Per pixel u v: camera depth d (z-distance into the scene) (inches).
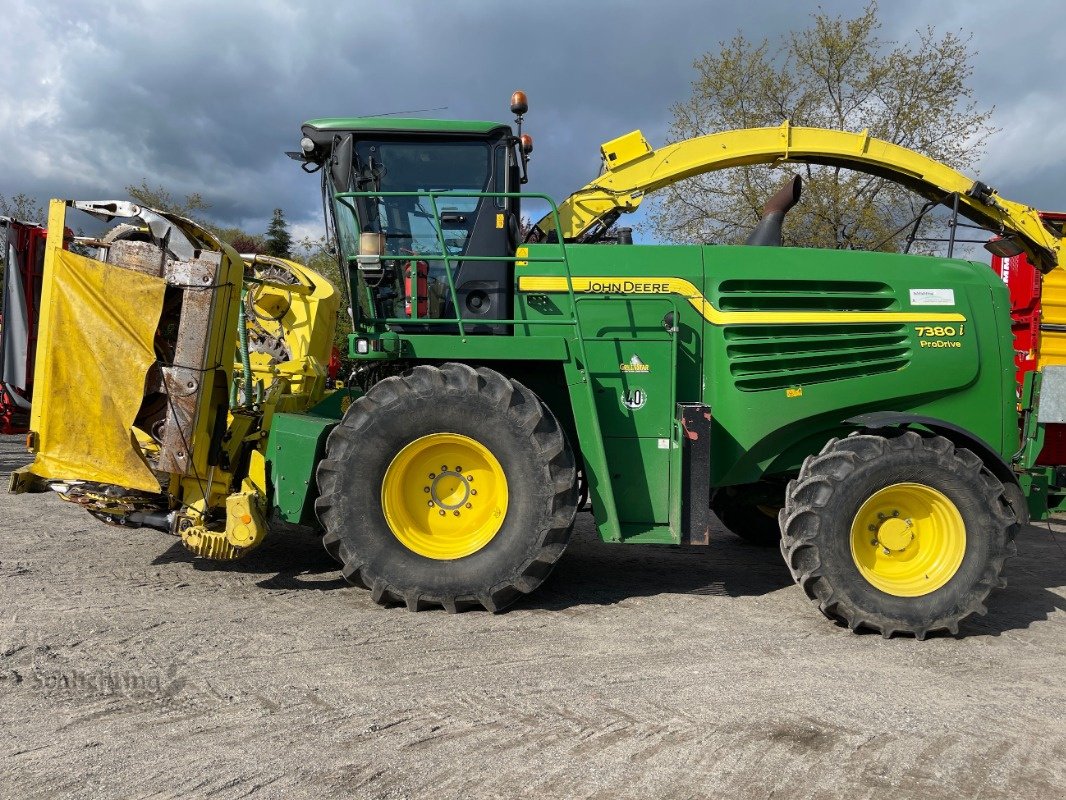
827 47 664.4
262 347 243.1
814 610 166.1
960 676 130.0
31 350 178.9
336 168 171.0
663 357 169.8
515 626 146.7
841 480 150.6
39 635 131.8
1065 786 93.5
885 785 92.3
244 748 95.6
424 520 157.8
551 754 96.7
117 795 84.6
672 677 123.6
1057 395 176.6
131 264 153.3
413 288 167.5
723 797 88.2
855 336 171.9
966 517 151.9
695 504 158.1
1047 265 217.2
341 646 132.3
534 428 150.9
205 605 152.1
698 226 703.1
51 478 155.6
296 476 159.9
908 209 604.4
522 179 189.8
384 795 86.2
